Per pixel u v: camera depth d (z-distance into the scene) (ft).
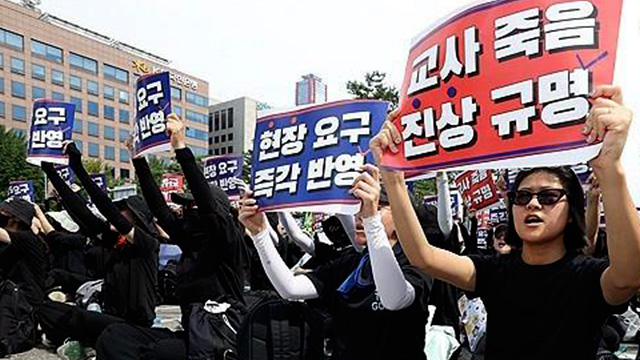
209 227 12.89
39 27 223.10
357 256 10.09
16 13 214.90
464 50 7.62
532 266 7.24
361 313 8.89
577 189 7.20
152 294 17.51
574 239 7.21
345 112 9.62
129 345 13.83
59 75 230.68
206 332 11.91
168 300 28.94
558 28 6.86
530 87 6.98
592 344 6.69
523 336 6.98
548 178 7.06
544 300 6.92
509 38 7.23
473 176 20.84
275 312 10.51
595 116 6.08
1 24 209.67
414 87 8.13
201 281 13.12
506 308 7.21
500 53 7.30
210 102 356.18
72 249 26.14
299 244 17.42
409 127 8.04
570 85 6.68
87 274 25.70
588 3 6.74
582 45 6.68
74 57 237.04
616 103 6.05
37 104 19.53
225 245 13.08
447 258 7.72
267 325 10.43
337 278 10.06
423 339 8.99
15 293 20.17
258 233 10.07
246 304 13.47
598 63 6.57
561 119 6.72
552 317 6.82
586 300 6.69
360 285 9.03
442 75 7.80
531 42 7.04
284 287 9.77
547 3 6.99
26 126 218.38
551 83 6.82
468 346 15.79
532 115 6.95
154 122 13.89
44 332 20.63
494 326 7.32
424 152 7.84
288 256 23.85
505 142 7.16
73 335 18.60
